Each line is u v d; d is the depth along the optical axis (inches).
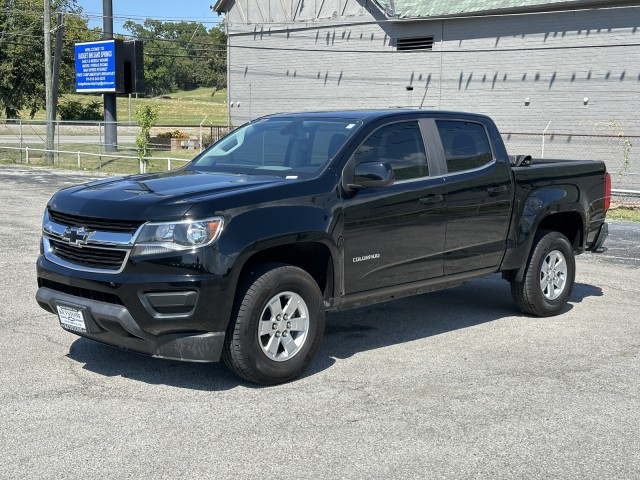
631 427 193.3
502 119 1137.4
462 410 203.0
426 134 267.3
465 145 279.6
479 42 1147.3
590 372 237.5
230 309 208.4
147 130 1138.7
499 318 307.6
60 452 173.2
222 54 5994.1
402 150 258.1
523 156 310.0
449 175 268.7
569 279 315.3
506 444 181.3
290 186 225.1
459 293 356.5
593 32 1040.2
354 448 177.3
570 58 1064.8
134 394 212.2
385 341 271.1
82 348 255.1
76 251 217.5
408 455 173.9
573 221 327.3
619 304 334.3
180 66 5925.2
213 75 5994.1
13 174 1058.7
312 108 1366.9
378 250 245.8
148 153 1143.0
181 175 247.1
